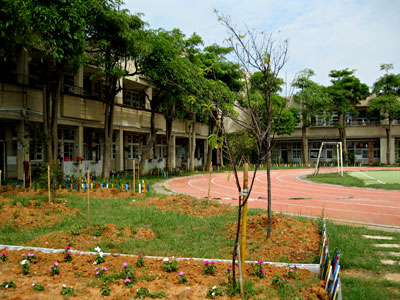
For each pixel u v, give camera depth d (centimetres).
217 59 2633
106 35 1625
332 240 754
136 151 2867
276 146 4869
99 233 782
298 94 4041
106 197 1378
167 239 783
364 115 4459
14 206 1009
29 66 1844
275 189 2002
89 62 1839
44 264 558
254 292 464
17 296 437
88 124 2034
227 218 1006
